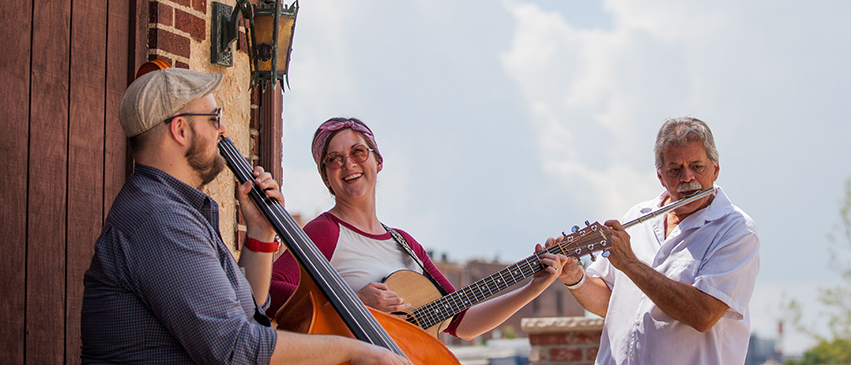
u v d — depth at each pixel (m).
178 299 1.61
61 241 2.49
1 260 2.32
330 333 2.01
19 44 2.43
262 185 2.09
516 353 17.28
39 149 2.45
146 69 2.07
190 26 2.96
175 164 1.82
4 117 2.37
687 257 2.75
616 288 2.94
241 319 1.67
